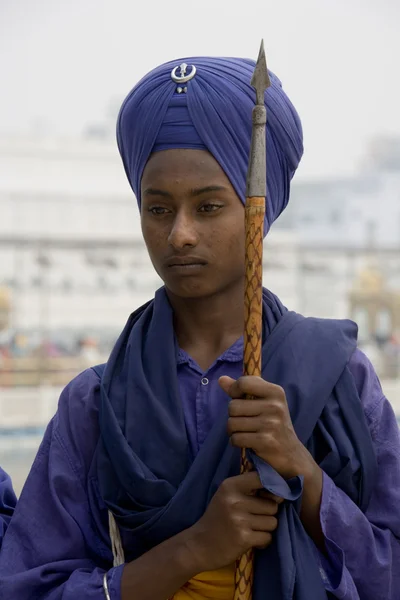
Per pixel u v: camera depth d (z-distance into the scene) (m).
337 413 2.01
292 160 2.11
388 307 24.70
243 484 1.83
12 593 1.98
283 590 1.83
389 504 2.02
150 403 2.02
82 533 2.07
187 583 1.96
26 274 21.91
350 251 24.92
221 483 1.89
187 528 1.92
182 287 1.99
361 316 24.64
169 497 1.96
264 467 1.81
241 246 1.99
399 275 25.06
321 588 1.89
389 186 29.34
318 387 1.98
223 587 1.96
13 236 21.84
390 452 2.05
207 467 1.94
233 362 2.06
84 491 2.10
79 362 21.17
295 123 2.10
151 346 2.09
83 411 2.12
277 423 1.81
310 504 1.91
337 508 1.92
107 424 2.02
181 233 1.93
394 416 2.08
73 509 2.09
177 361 2.08
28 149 23.09
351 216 29.34
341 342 2.05
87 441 2.11
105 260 22.31
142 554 2.03
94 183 23.34
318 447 2.02
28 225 22.14
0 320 21.52
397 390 19.83
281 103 2.06
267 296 2.15
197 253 1.95
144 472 1.96
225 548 1.83
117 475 2.00
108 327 22.12
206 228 1.96
